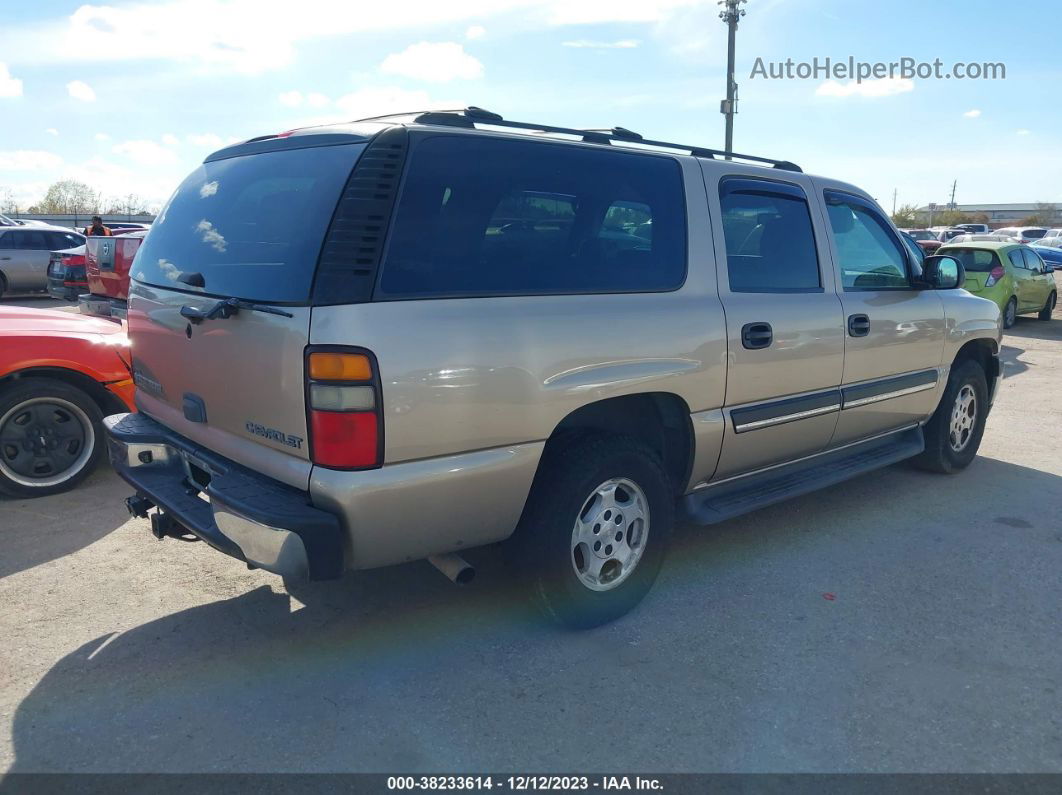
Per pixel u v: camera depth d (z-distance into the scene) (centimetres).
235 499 278
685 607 370
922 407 514
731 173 394
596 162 339
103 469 544
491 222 302
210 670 314
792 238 420
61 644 331
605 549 344
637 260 346
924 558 428
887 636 346
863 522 479
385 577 395
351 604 368
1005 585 396
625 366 328
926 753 271
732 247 387
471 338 283
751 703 297
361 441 264
